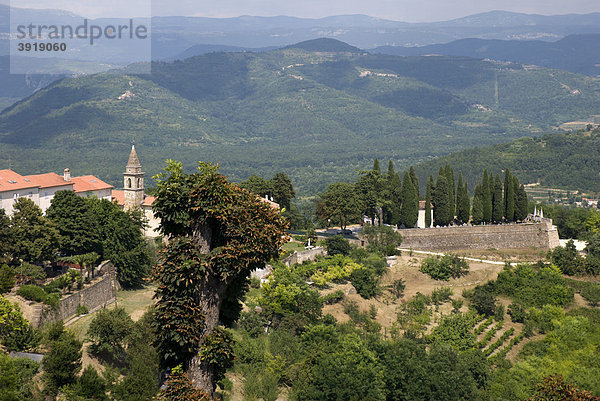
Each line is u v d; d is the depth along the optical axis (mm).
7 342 73438
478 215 185375
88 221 110062
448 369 103312
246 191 55531
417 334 123438
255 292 118125
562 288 145125
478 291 144500
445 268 151250
